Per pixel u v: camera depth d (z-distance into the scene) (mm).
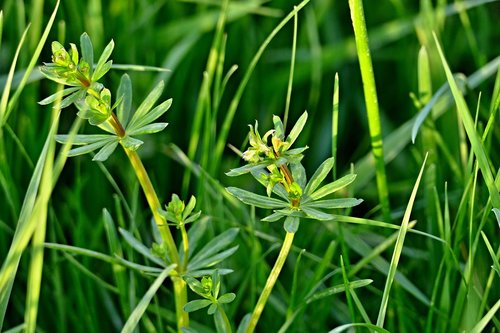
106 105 459
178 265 482
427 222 555
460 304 507
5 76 579
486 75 569
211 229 540
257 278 542
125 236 491
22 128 578
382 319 467
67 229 577
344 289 490
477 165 488
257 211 579
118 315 549
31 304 452
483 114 580
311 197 462
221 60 562
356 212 606
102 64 462
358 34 497
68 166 592
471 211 495
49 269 549
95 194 585
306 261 560
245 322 485
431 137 554
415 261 560
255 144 452
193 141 569
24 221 463
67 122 602
